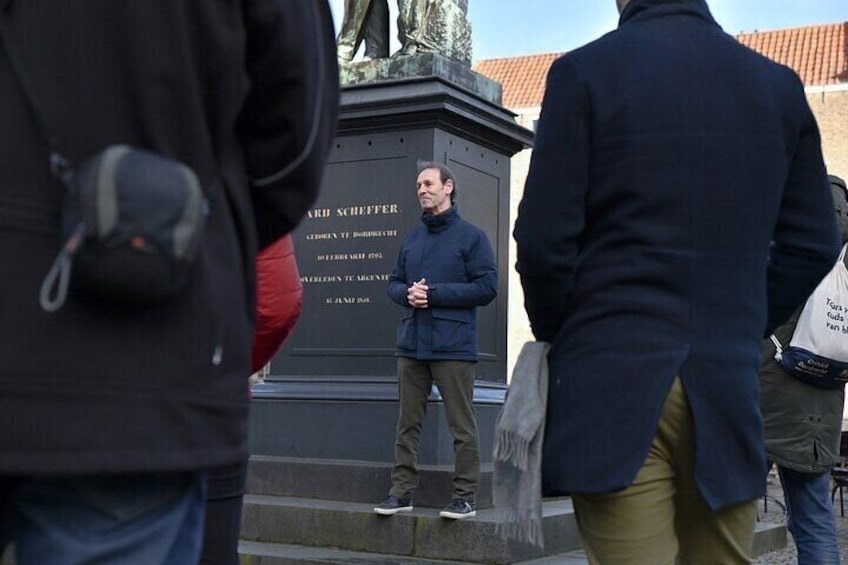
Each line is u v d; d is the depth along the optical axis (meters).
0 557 1.53
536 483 2.37
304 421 7.00
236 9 1.52
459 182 7.14
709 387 2.28
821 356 4.17
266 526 6.22
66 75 1.45
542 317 2.45
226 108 1.53
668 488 2.34
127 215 1.33
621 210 2.35
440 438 6.50
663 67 2.37
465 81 7.36
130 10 1.46
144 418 1.39
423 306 5.80
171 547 1.47
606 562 2.32
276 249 2.58
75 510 1.42
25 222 1.39
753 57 2.48
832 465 4.27
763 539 6.83
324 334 7.15
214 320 1.47
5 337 1.36
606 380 2.30
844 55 32.47
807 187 2.58
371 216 7.10
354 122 7.12
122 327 1.40
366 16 7.79
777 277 2.62
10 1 1.47
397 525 5.80
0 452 1.34
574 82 2.38
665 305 2.30
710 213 2.33
